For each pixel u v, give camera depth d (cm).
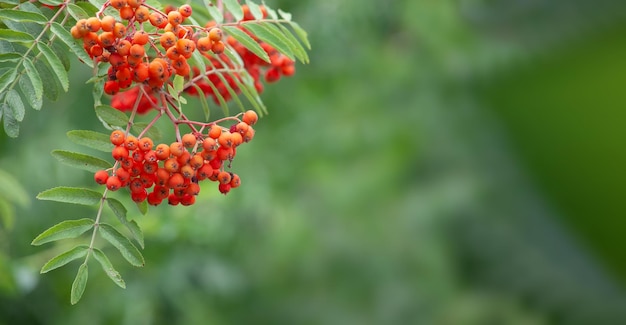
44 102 512
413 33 791
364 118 756
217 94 219
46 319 535
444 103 802
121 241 200
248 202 604
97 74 191
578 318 753
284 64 253
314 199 742
